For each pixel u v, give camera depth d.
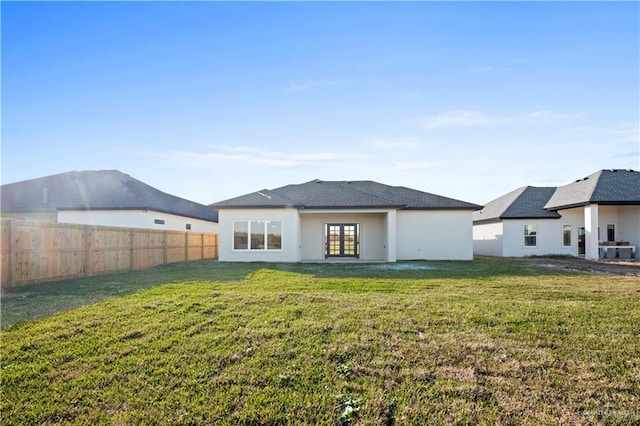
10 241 8.34
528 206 22.08
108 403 3.09
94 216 19.77
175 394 3.23
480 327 5.03
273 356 4.02
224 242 16.83
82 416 2.89
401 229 18.39
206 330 4.86
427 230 18.36
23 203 20.36
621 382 3.43
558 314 5.71
